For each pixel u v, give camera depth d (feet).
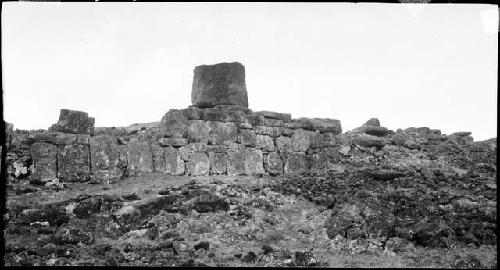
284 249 44.09
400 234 46.83
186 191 53.93
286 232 49.24
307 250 44.65
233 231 47.65
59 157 56.59
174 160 62.18
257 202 54.13
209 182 58.70
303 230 49.11
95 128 63.87
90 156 58.44
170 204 51.47
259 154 66.44
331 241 46.47
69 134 58.18
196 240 45.42
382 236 46.06
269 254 42.47
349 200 51.67
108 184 57.21
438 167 66.90
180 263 39.29
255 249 44.04
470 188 59.47
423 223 48.03
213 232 47.24
